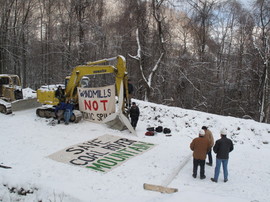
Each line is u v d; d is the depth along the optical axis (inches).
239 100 1138.0
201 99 1127.0
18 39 1295.5
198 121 564.7
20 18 1411.2
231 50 1278.3
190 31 1179.9
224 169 343.3
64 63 1284.4
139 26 942.4
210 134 385.4
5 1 1220.5
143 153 426.9
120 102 509.0
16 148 432.8
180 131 536.7
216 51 1262.3
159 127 535.5
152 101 984.3
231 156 437.1
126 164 384.2
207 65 1142.3
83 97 571.5
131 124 528.4
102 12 1194.0
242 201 261.9
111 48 1146.0
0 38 1206.9
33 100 673.0
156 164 387.5
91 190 309.4
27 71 1553.9
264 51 1029.2
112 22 1142.3
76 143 461.1
